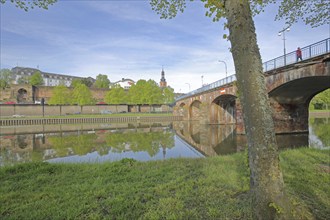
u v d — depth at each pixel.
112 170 8.31
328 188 5.59
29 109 64.94
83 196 5.61
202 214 4.46
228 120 44.09
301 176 6.76
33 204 5.20
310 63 16.30
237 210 4.44
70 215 4.51
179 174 7.61
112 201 5.17
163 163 9.77
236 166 8.50
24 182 7.08
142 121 58.66
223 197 5.26
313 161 9.24
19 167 8.55
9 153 19.83
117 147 21.69
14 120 49.09
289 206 3.17
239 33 3.45
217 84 36.72
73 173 8.16
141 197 5.52
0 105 60.94
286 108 27.02
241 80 3.42
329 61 14.93
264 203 3.16
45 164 9.17
